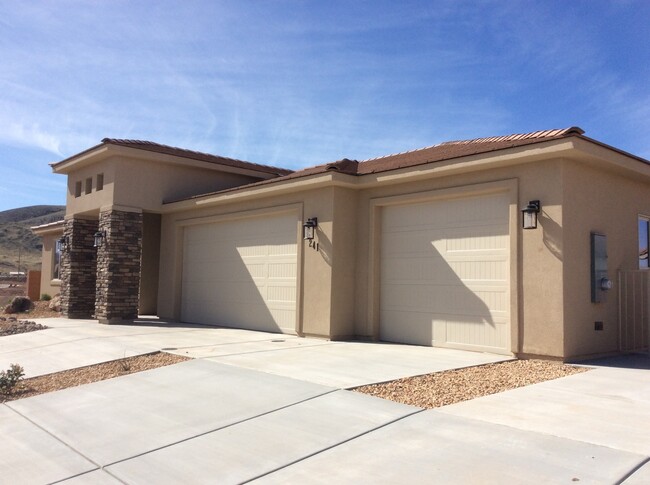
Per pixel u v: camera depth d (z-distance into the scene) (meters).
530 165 9.87
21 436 6.56
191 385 7.98
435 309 11.38
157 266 19.06
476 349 10.62
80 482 5.17
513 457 4.86
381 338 12.35
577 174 9.83
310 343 11.87
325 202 12.67
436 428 5.70
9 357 11.18
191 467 5.25
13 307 20.52
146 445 5.92
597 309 10.10
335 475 4.79
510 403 6.59
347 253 12.68
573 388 7.44
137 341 12.08
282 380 7.86
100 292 16.50
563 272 9.36
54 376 9.42
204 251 16.70
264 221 14.71
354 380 7.79
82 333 13.62
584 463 4.67
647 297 11.06
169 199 17.47
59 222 24.31
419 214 11.84
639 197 11.63
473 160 10.26
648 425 5.68
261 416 6.44
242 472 5.04
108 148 16.14
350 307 12.69
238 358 9.68
